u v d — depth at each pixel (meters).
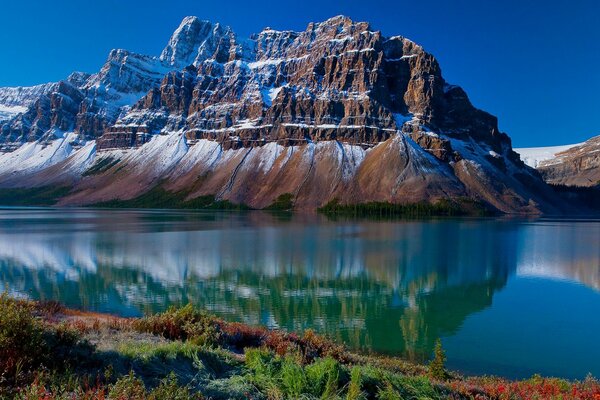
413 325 39.41
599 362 31.17
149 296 47.28
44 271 59.53
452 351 33.12
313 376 12.56
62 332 11.91
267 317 40.75
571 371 29.59
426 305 46.50
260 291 50.66
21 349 10.00
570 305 47.09
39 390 8.41
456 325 39.69
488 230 142.38
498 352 32.97
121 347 12.79
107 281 54.06
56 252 75.94
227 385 11.52
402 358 31.00
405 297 49.66
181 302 45.03
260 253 77.94
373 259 73.62
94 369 10.67
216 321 22.86
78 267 62.66
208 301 45.78
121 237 101.31
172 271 60.81
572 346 34.41
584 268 69.25
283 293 49.94
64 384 8.95
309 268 64.62
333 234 117.00
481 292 52.75
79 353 11.23
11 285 51.09
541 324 40.25
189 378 11.68
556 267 70.00
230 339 20.00
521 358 31.83
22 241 90.88
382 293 51.16
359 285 54.84
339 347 22.50
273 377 12.34
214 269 62.75
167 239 98.19
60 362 10.48
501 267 69.31
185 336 19.39
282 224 156.38
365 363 21.61
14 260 67.38
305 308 44.19
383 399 12.73
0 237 98.62
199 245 88.06
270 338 20.80
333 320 40.44
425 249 88.12
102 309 41.34
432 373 22.20
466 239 110.12
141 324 19.53
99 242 90.81
